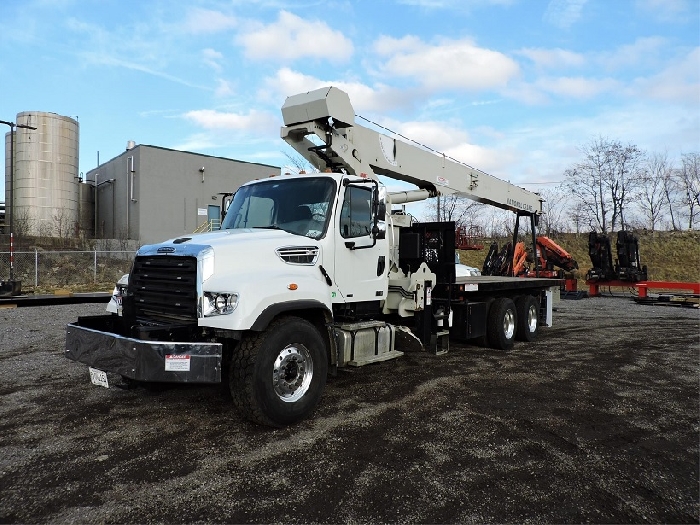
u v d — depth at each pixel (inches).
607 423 199.8
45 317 477.7
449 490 141.0
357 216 243.3
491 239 1537.9
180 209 1309.1
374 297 257.1
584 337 424.5
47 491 138.3
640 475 152.4
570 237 1460.4
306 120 265.4
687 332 453.7
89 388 241.3
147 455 163.6
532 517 127.3
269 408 183.2
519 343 392.2
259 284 183.6
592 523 124.8
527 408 218.1
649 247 1302.9
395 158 332.8
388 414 207.8
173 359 169.2
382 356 242.8
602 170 1581.0
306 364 199.9
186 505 131.5
